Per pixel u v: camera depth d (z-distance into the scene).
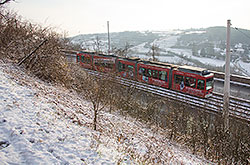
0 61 10.62
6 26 12.69
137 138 8.74
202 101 16.94
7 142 4.36
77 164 4.55
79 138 5.76
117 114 12.43
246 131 10.71
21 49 12.34
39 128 5.28
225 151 10.10
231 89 20.73
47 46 12.48
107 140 6.77
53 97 8.80
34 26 13.31
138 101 15.48
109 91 13.08
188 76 18.38
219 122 11.49
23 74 10.37
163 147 9.15
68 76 13.48
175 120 12.23
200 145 11.42
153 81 21.00
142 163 6.11
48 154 4.47
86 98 12.49
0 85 6.94
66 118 6.92
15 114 5.46
